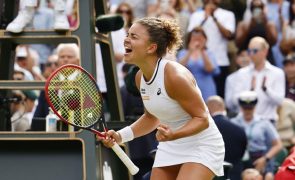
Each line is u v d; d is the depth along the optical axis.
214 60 17.52
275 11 19.28
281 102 16.88
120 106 12.19
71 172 10.69
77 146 10.73
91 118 10.06
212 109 14.51
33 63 18.23
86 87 10.12
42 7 19.02
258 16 18.73
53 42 11.51
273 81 16.92
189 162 9.51
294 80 18.19
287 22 19.19
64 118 10.21
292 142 16.56
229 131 14.38
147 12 19.64
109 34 12.09
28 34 11.16
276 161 15.93
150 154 12.68
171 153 9.65
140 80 9.79
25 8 11.19
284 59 18.64
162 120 9.70
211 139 9.57
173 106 9.48
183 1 19.44
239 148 14.40
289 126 16.92
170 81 9.33
